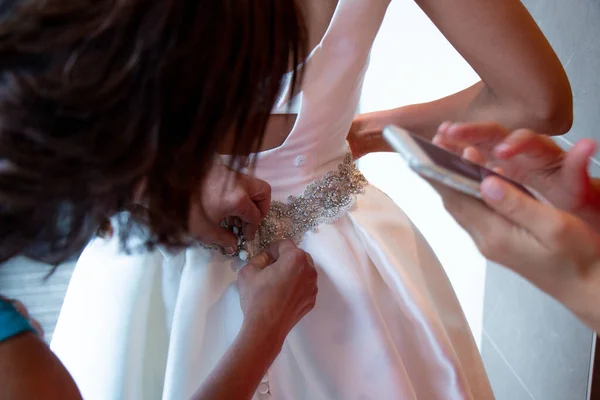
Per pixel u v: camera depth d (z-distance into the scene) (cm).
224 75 56
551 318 119
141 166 56
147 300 87
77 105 53
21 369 60
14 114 54
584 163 65
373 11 74
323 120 80
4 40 53
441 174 57
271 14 57
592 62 103
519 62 76
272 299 74
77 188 56
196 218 75
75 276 91
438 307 91
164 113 55
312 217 85
